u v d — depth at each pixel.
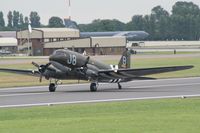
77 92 134.25
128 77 139.12
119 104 102.88
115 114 87.00
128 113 87.81
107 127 70.62
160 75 198.50
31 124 75.12
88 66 137.00
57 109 96.50
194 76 192.12
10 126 73.50
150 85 155.00
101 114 87.75
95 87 135.88
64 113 90.56
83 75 135.88
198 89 138.12
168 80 175.25
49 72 135.75
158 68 134.12
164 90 136.25
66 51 135.75
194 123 72.62
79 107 99.06
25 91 140.50
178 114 83.50
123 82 151.75
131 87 148.62
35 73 140.00
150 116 81.56
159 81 171.12
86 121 77.00
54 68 135.25
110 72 136.00
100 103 105.88
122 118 79.69
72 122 76.25
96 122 75.62
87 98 117.31
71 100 113.44
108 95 123.75
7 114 90.69
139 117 80.44
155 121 75.25
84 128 70.25
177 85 153.50
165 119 77.12
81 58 136.50
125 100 111.62
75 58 135.25
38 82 175.38
